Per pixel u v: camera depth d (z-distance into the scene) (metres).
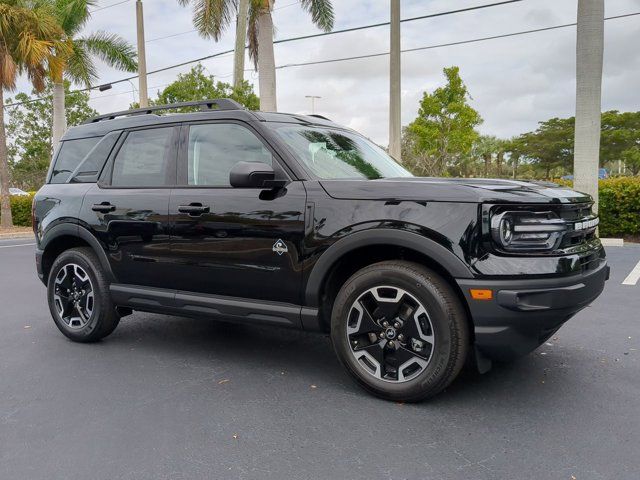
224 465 2.67
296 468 2.62
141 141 4.54
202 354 4.46
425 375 3.22
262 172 3.55
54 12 20.44
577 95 11.82
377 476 2.54
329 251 3.44
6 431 3.08
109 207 4.48
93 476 2.58
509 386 3.61
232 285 3.89
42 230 4.97
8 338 5.04
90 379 3.91
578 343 4.54
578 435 2.92
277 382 3.80
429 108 28.58
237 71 19.25
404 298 3.29
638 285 7.04
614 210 12.48
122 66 22.53
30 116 44.69
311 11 18.08
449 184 3.24
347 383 3.77
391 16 14.68
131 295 4.42
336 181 3.57
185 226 4.04
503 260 3.03
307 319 3.62
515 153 70.00
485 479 2.50
